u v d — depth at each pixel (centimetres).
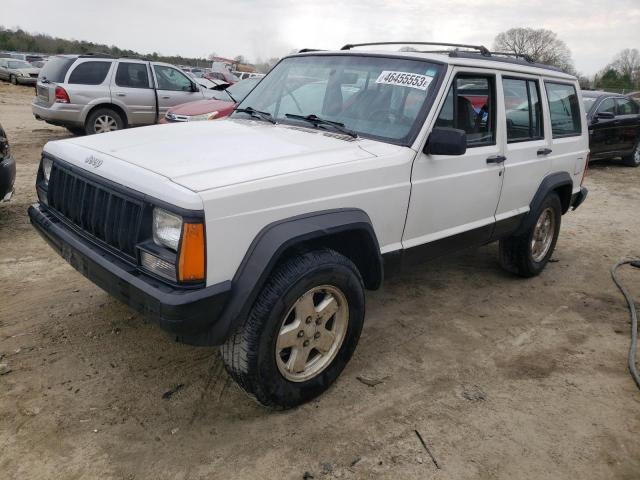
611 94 1234
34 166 902
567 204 538
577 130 538
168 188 248
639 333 432
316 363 312
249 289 257
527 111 454
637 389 351
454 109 369
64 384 315
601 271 573
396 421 303
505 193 434
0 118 1634
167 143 315
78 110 1102
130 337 369
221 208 248
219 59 4359
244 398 314
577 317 455
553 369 369
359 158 315
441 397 328
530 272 520
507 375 358
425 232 369
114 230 274
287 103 403
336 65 401
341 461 270
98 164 289
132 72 1152
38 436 273
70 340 361
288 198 274
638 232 736
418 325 421
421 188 349
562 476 271
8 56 4047
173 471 258
